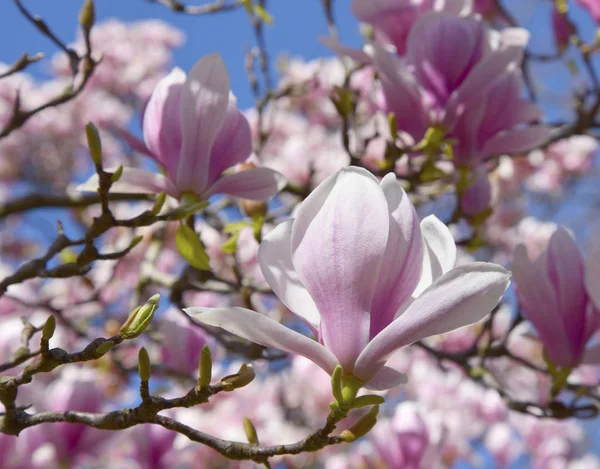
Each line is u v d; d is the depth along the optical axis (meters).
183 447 0.88
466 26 0.73
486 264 0.41
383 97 0.77
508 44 0.71
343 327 0.44
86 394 0.78
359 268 0.43
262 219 0.71
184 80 0.64
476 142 0.74
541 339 0.69
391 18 0.78
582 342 0.68
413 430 0.87
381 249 0.43
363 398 0.44
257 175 0.63
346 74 0.93
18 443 0.75
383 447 0.88
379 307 0.44
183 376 0.90
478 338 0.88
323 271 0.43
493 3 1.11
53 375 0.96
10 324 0.84
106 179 0.57
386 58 0.71
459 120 0.73
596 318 0.67
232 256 0.78
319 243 0.43
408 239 0.44
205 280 0.82
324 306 0.44
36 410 0.77
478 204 0.78
